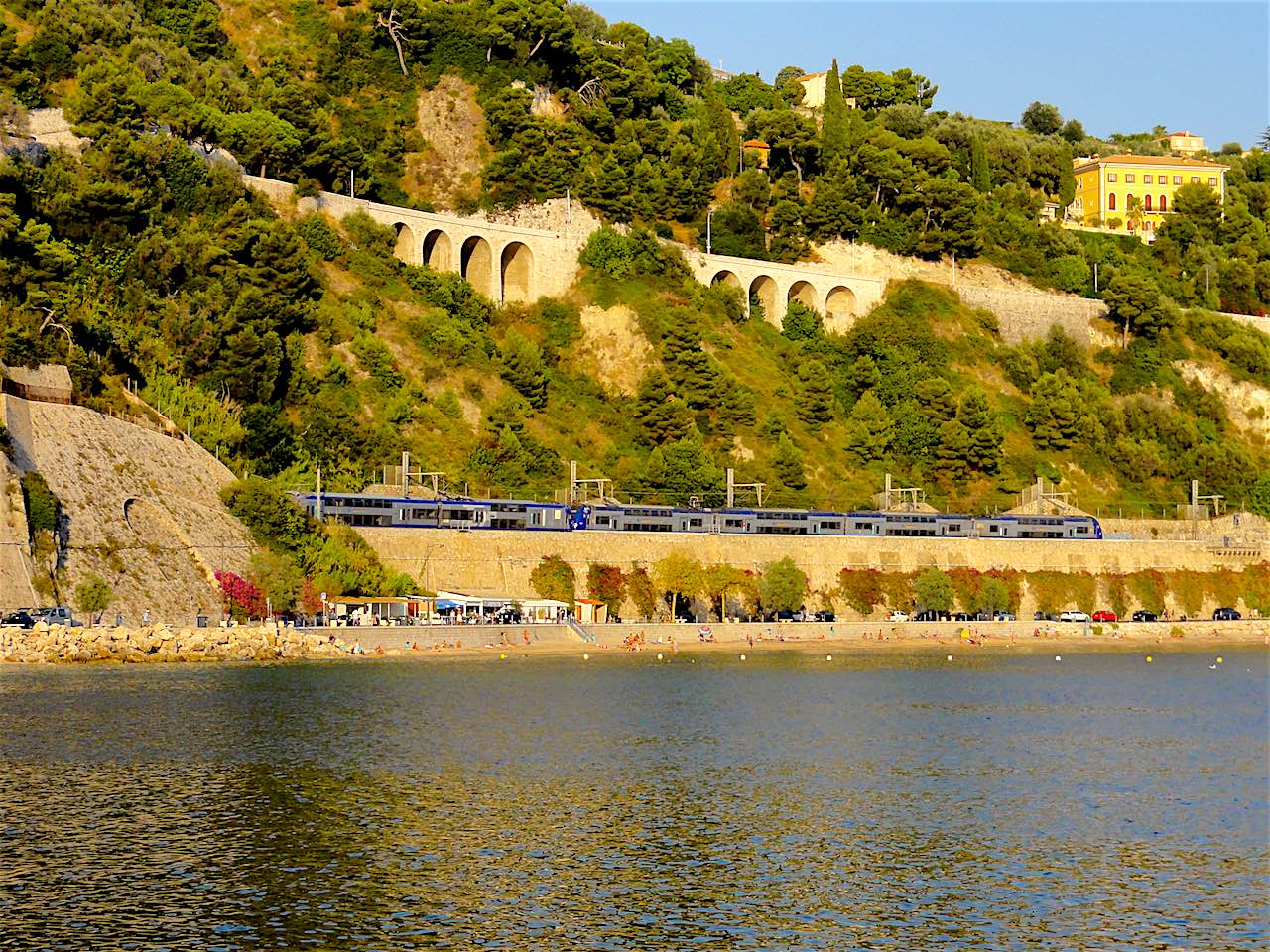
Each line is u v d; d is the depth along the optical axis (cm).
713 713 12988
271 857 7619
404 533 18675
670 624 19288
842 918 6862
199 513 16788
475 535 19125
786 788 9656
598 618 19450
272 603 16375
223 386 19762
